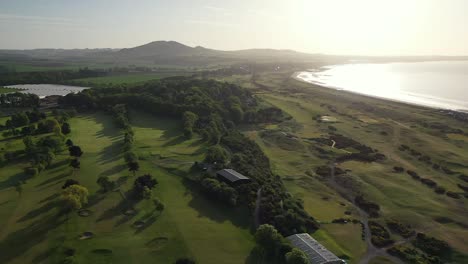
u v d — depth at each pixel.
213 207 89.12
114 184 93.94
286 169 128.38
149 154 122.06
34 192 90.88
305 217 88.25
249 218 84.94
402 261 74.75
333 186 115.75
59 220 78.38
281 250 69.19
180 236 74.88
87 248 69.19
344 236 83.62
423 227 89.81
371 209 98.88
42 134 141.88
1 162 107.19
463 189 113.12
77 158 114.56
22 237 71.69
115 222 79.25
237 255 69.88
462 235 86.19
